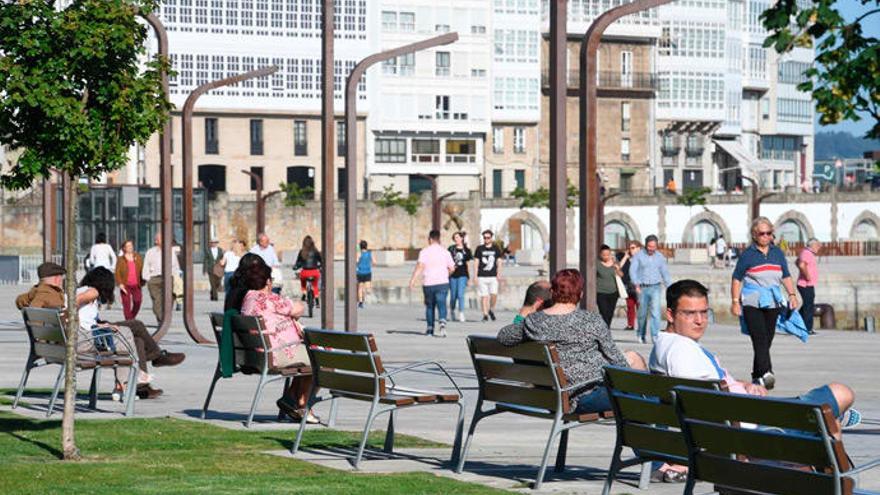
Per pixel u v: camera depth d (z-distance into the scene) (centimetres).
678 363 1362
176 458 1612
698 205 15825
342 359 1636
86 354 2097
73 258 1675
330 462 1606
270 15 14550
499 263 5247
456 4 15488
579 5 16575
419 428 1945
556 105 2155
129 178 13812
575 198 15688
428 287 4353
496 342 1497
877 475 1516
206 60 14312
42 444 1736
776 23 1673
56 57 1694
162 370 2919
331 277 3381
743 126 19025
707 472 1063
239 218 14000
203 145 14400
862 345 4050
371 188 15225
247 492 1360
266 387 2553
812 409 952
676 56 17325
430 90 15438
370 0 15100
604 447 1756
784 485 997
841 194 16262
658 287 4147
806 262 4697
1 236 12812
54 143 1720
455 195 15512
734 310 2622
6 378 2714
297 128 14850
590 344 1469
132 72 1753
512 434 1886
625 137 16800
